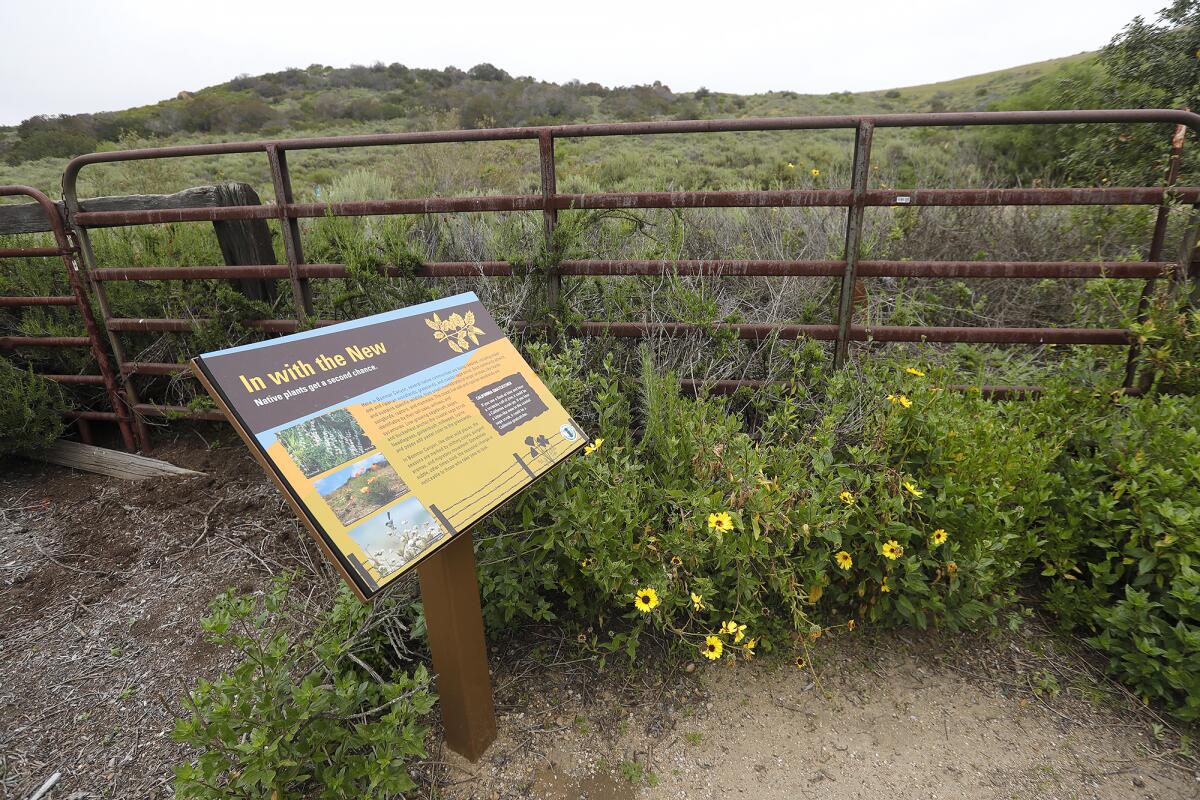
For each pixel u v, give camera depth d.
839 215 5.41
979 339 3.35
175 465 3.88
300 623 2.49
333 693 1.78
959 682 2.33
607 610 2.55
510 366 2.07
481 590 2.34
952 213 5.34
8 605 2.78
